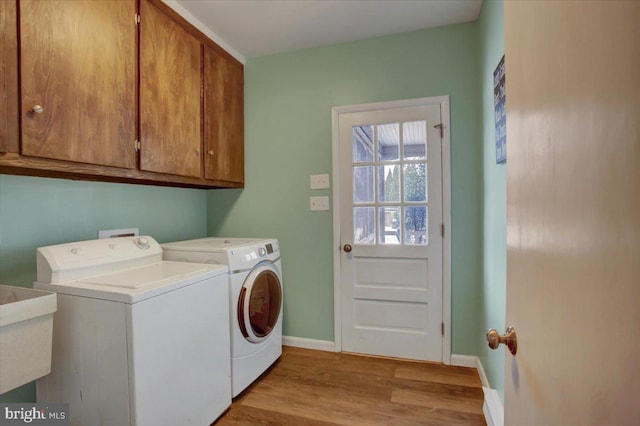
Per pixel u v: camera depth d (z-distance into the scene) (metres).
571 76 0.46
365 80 2.38
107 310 1.24
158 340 1.31
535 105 0.60
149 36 1.71
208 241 2.29
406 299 2.33
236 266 1.84
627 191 0.34
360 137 2.41
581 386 0.43
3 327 1.01
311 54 2.50
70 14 1.31
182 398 1.42
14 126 1.13
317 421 1.63
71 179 1.68
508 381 0.77
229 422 1.63
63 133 1.29
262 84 2.63
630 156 0.33
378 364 2.25
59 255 1.40
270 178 2.62
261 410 1.73
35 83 1.19
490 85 1.77
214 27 2.19
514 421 0.71
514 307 0.72
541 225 0.57
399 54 2.30
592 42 0.40
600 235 0.39
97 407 1.27
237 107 2.58
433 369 2.17
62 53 1.28
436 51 2.22
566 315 0.47
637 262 0.33
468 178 2.18
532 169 0.61
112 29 1.50
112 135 1.51
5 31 1.10
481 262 2.07
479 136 2.10
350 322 2.44
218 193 2.74
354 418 1.65
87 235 1.80
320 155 2.50
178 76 1.93
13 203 1.46
